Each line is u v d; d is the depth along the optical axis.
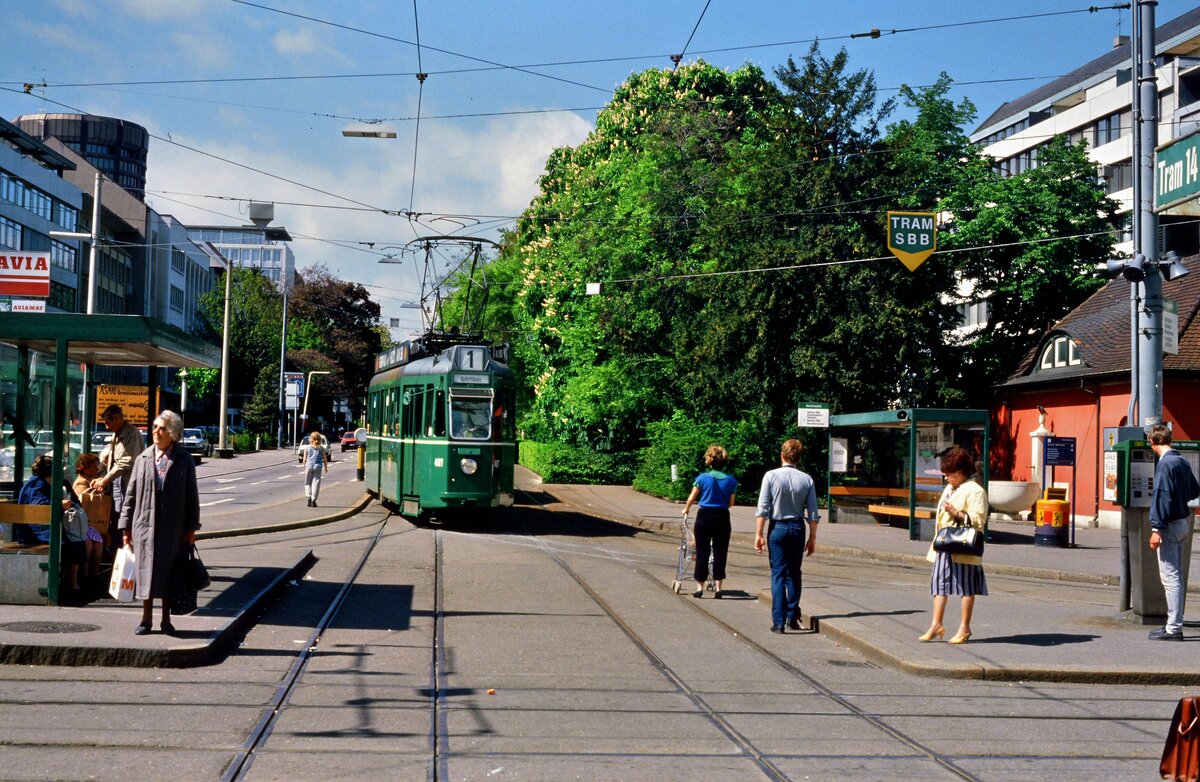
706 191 42.28
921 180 38.59
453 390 24.64
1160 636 11.46
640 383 43.34
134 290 95.62
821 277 35.78
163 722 7.55
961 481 11.32
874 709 8.55
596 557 20.41
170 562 10.18
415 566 18.11
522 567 18.30
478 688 9.00
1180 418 30.66
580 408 44.19
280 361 88.44
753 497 37.66
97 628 10.35
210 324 91.12
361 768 6.57
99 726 7.38
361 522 26.25
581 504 35.25
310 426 97.62
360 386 105.62
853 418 28.84
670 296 42.25
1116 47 75.88
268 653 10.28
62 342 11.42
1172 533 11.45
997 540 26.50
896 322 35.25
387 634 11.61
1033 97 83.06
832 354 35.75
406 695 8.66
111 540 13.09
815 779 6.56
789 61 38.03
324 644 10.92
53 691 8.37
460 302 61.25
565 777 6.50
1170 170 12.16
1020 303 41.91
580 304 45.12
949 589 11.12
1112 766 7.00
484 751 7.04
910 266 23.66
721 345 36.91
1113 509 32.00
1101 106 63.66
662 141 43.31
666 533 27.12
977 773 6.76
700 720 8.05
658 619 13.20
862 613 13.05
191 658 9.54
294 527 24.19
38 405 13.33
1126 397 31.44
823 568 20.64
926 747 7.38
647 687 9.23
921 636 11.36
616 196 45.28
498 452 24.94
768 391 36.81
